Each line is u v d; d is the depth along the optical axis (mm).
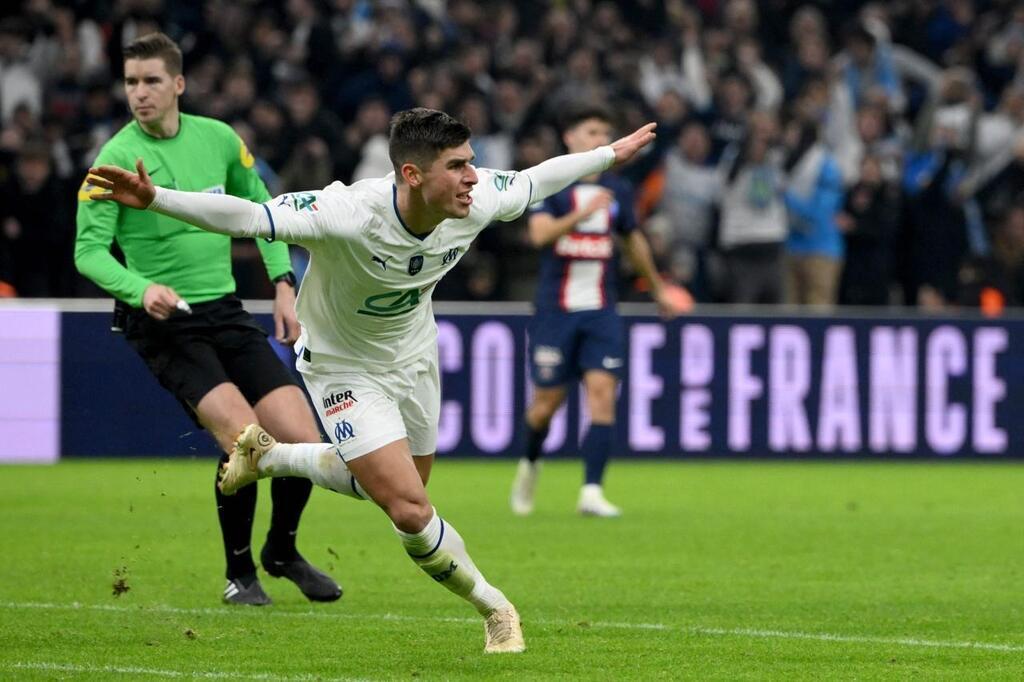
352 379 17562
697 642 18688
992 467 45812
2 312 42750
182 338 21109
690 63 59656
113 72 53438
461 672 16609
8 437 43062
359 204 16562
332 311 17375
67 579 23594
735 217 51062
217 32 55625
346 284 17016
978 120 56156
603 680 16250
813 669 17031
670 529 30844
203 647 18109
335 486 18125
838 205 51844
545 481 40812
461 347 44844
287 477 20109
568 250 32719
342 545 28125
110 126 50375
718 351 45812
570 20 58062
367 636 18906
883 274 51812
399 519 17047
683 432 45781
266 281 48031
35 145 46500
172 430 43812
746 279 51156
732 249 51125
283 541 21438
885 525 31828
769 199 50812
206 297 21328
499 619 17828
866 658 17703
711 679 16422
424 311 18047
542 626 19781
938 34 63500
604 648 18188
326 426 17625
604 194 30375
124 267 20922
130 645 18219
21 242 46688
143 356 21344
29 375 43031
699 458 45812
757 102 57125
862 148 54781
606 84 56031
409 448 18578
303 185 49062
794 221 51594
